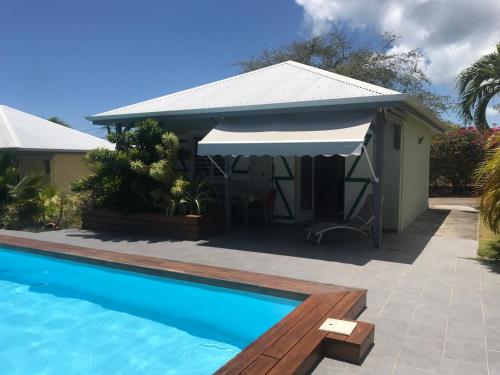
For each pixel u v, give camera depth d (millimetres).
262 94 16750
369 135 17766
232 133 15094
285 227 18531
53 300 11516
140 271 12078
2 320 10227
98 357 8320
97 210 18828
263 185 20125
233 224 19328
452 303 8852
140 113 18172
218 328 9586
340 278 10727
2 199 21828
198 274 11000
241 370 5660
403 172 18047
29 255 14914
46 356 8414
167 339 9086
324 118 14266
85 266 13375
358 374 6062
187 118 17281
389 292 9617
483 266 11789
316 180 24359
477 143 34188
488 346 6871
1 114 29625
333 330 6844
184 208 16750
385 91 14453
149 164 17453
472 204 29484
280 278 10547
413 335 7316
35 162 27547
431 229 18297
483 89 25906
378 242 14172
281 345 6391
